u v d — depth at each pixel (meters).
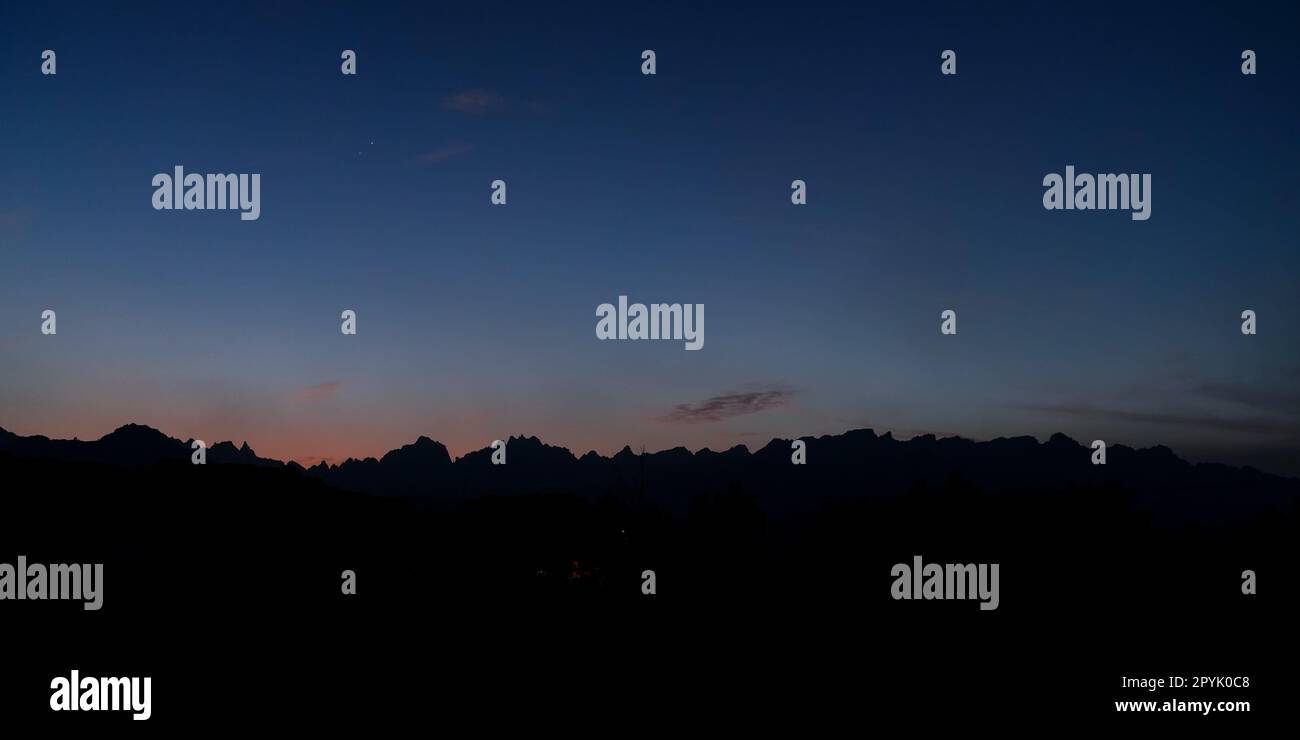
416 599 33.50
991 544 32.53
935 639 27.47
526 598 33.41
